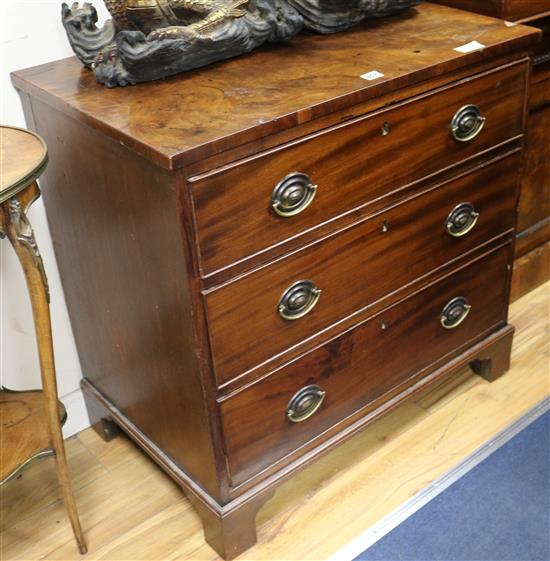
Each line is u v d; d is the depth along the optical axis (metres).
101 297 1.63
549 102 2.03
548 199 2.21
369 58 1.50
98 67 1.45
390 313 1.66
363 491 1.74
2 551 1.66
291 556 1.61
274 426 1.56
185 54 1.43
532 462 1.78
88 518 1.72
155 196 1.29
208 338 1.38
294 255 1.42
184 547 1.65
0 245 1.68
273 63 1.50
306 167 1.37
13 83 1.57
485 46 1.52
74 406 1.91
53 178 1.58
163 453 1.68
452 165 1.61
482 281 1.83
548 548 1.59
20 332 1.79
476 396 1.96
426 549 1.60
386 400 1.77
